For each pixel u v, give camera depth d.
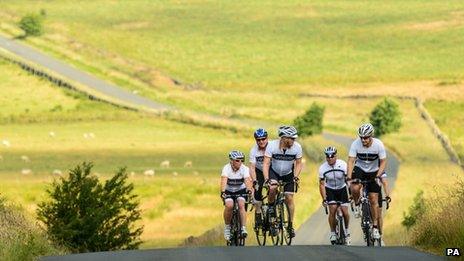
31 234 33.75
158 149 192.50
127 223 44.69
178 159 175.38
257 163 38.78
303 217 81.94
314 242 66.50
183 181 132.62
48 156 177.50
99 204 44.06
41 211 43.62
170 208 108.31
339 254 28.11
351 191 36.94
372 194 36.56
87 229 43.09
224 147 198.50
